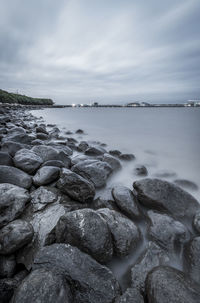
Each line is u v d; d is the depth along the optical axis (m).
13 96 85.56
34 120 28.97
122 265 3.11
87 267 2.59
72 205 4.17
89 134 18.23
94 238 2.90
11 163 5.76
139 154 11.25
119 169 7.19
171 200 4.39
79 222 3.04
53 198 4.26
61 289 2.25
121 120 34.16
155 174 7.69
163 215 4.02
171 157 10.59
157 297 2.28
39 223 3.54
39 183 4.80
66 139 12.77
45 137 12.03
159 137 17.03
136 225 3.77
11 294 2.52
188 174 7.90
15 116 28.44
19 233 3.00
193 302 2.21
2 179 4.55
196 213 4.12
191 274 2.83
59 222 3.20
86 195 4.32
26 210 3.83
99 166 6.09
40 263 2.58
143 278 2.78
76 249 2.76
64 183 4.45
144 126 25.08
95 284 2.44
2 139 9.01
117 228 3.34
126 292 2.42
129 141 15.21
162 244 3.44
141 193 4.54
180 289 2.34
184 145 13.84
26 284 2.26
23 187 4.61
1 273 2.79
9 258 2.92
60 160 6.78
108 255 2.97
